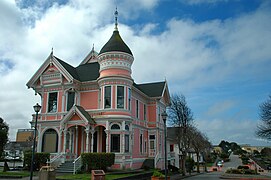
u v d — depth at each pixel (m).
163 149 42.09
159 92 41.69
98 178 20.33
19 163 49.47
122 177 23.38
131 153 31.20
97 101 33.12
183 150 40.31
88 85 33.94
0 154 29.44
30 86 34.56
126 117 30.55
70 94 33.81
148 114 41.25
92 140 30.47
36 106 19.84
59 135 30.98
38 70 34.34
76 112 30.50
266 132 39.19
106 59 32.16
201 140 60.31
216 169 70.31
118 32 34.44
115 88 31.19
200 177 38.38
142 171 30.58
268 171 70.62
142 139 37.97
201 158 99.00
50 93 34.03
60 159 29.22
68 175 24.48
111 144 29.97
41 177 20.53
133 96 35.81
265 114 39.41
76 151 31.64
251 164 87.56
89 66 36.97
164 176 22.91
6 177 23.80
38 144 32.56
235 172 41.50
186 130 40.62
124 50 32.31
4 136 29.52
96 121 30.89
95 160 27.09
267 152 122.00
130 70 32.75
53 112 33.12
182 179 34.25
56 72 33.66
